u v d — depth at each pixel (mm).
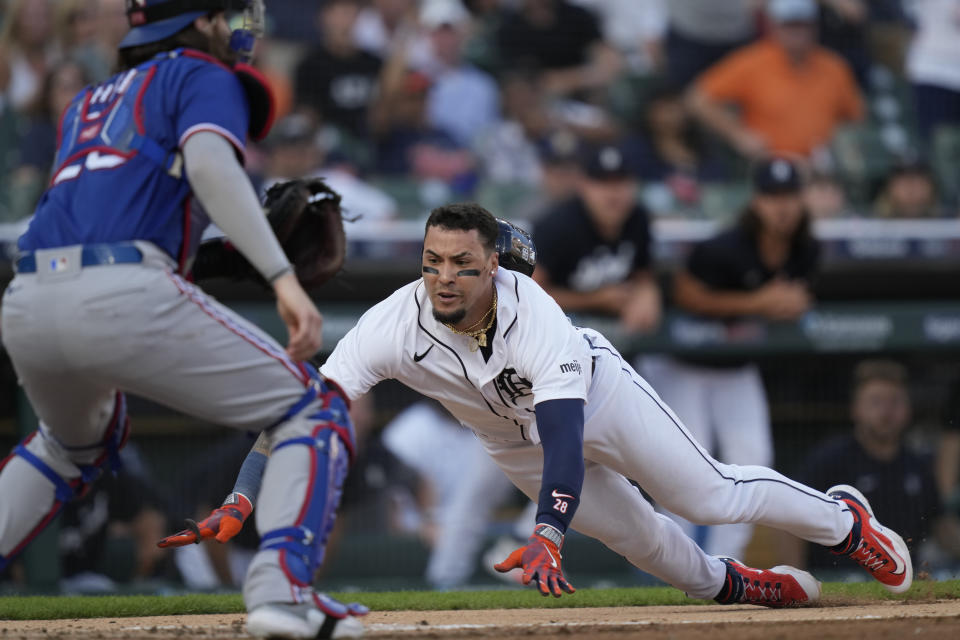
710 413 31391
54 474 9312
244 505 10711
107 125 8672
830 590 16094
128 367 8391
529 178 35906
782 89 37312
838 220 35219
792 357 32625
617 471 12562
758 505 12758
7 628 12375
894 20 39000
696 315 31250
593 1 37938
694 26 37625
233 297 30078
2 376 30078
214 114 8430
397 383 30812
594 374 11898
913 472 29922
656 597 16391
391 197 34500
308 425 9016
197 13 9016
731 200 36156
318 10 35875
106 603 15727
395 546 30094
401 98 35844
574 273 30547
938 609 13469
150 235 8438
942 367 32812
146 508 27969
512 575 30344
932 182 35531
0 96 32906
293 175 34000
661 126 37188
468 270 10664
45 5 33219
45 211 8609
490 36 37156
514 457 12859
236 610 15750
